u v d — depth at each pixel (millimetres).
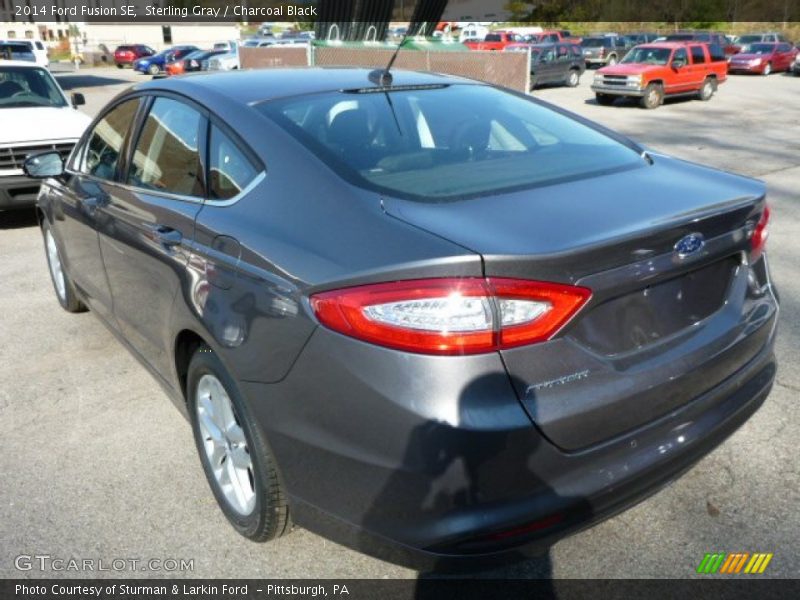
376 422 1956
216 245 2490
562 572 2496
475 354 1880
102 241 3539
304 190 2330
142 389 3871
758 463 3057
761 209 2502
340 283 2002
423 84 3207
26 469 3152
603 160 2744
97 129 3840
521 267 1882
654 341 2215
